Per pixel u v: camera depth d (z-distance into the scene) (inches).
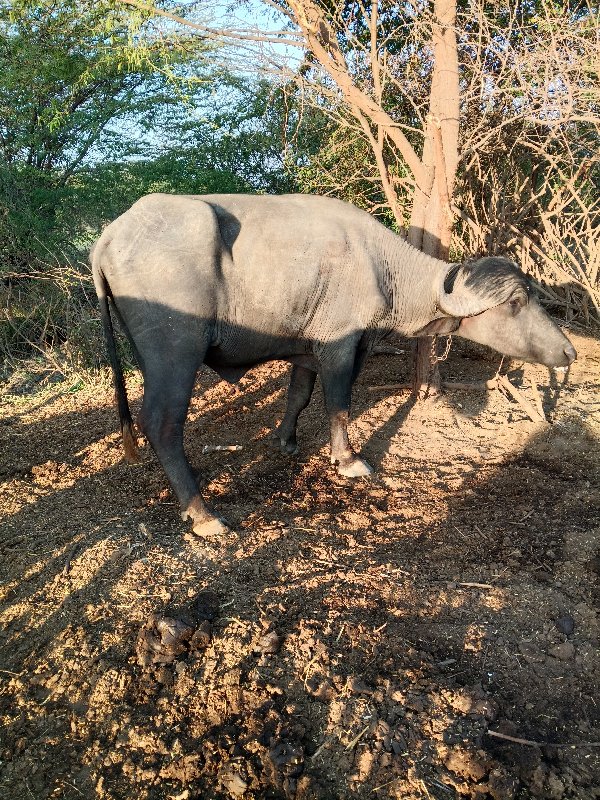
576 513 171.2
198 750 105.4
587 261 311.0
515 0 234.8
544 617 133.2
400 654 121.9
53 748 109.7
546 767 101.8
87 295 323.3
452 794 97.7
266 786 100.7
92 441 226.4
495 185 297.7
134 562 148.3
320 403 252.1
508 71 228.5
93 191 348.2
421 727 107.0
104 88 372.2
